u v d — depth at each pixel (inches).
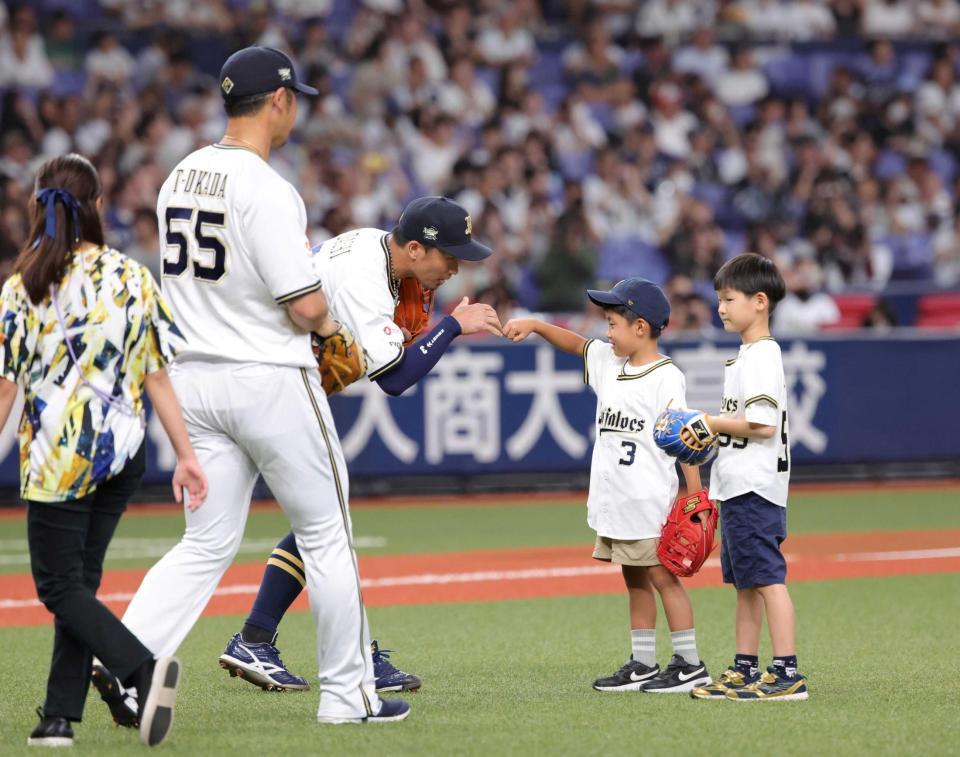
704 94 2736.2
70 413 616.7
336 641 687.7
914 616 1072.2
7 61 2426.2
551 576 1306.6
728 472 762.2
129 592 1196.5
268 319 672.4
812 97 2915.8
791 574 1306.6
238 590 1213.1
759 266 775.1
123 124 2319.1
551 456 2032.5
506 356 2016.5
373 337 741.3
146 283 636.7
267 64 685.3
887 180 2677.2
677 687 783.7
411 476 1988.2
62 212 623.8
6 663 879.1
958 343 2175.2
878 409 2140.7
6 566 1386.6
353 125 2487.7
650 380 782.5
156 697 618.5
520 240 2346.2
